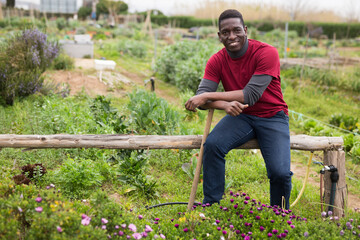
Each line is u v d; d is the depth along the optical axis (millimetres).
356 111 10250
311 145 3451
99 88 9688
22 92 7691
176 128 6027
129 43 18219
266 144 3166
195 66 10008
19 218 2449
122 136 3418
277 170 3035
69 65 11453
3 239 2121
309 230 2670
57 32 26797
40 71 8297
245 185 4723
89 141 3383
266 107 3217
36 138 3354
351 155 6344
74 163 4145
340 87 12812
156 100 6355
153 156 5246
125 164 4336
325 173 3502
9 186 2723
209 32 34281
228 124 3219
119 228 2443
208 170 3168
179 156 5230
